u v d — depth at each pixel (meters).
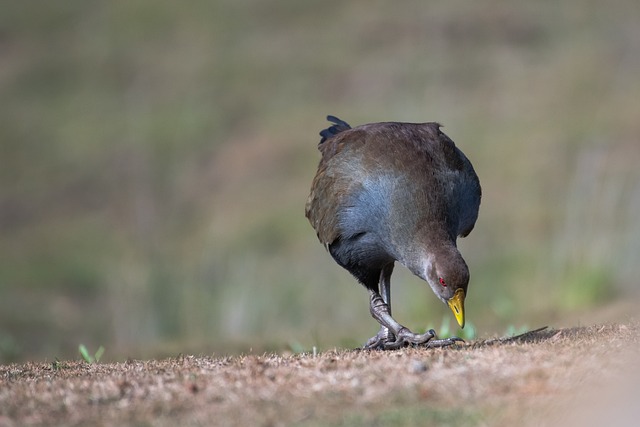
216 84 27.05
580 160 20.69
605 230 17.09
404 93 24.91
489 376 6.53
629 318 9.56
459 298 8.00
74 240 21.95
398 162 8.57
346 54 27.02
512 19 27.20
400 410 5.96
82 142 25.84
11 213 23.72
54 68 29.02
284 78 26.66
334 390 6.41
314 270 18.22
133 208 22.98
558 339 8.02
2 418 6.26
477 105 23.92
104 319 17.69
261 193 22.36
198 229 21.56
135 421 6.09
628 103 23.02
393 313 15.33
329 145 9.26
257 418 5.98
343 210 8.80
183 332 16.19
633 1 27.50
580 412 5.81
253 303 16.52
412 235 8.38
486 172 21.19
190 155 24.64
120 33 30.06
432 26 27.33
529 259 16.83
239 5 30.25
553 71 24.94
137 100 27.14
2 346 15.42
